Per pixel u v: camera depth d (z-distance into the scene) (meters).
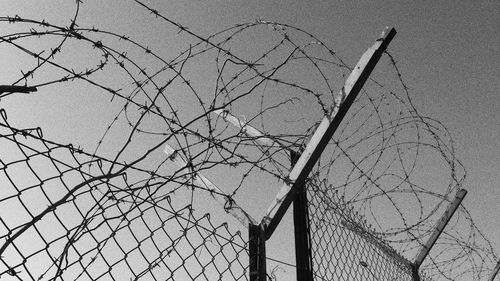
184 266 1.35
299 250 1.90
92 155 1.14
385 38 1.80
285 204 1.76
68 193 1.07
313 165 1.83
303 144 1.92
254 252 1.65
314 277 1.93
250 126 2.01
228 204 1.77
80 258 1.09
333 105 1.81
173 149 1.86
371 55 1.78
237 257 1.56
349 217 2.38
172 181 1.37
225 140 1.61
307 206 2.03
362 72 1.77
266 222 1.75
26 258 0.97
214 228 1.50
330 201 2.25
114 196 1.21
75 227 1.09
